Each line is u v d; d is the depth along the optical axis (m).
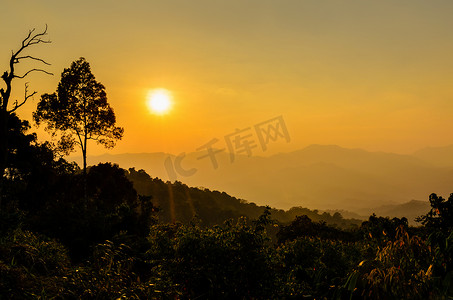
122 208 27.55
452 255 5.43
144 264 12.77
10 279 6.51
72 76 34.53
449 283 4.94
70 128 35.91
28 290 6.48
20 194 34.88
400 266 5.68
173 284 7.80
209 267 7.98
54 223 16.42
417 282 5.33
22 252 8.92
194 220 9.09
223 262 7.98
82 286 6.60
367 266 5.95
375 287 5.40
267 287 8.08
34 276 7.07
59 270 8.97
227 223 8.73
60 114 35.09
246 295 8.00
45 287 7.00
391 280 5.36
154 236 8.95
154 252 8.74
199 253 8.09
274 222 8.56
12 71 16.73
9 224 11.66
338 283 6.19
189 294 8.00
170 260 8.40
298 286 8.83
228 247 8.19
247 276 7.98
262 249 8.45
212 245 8.18
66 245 15.07
